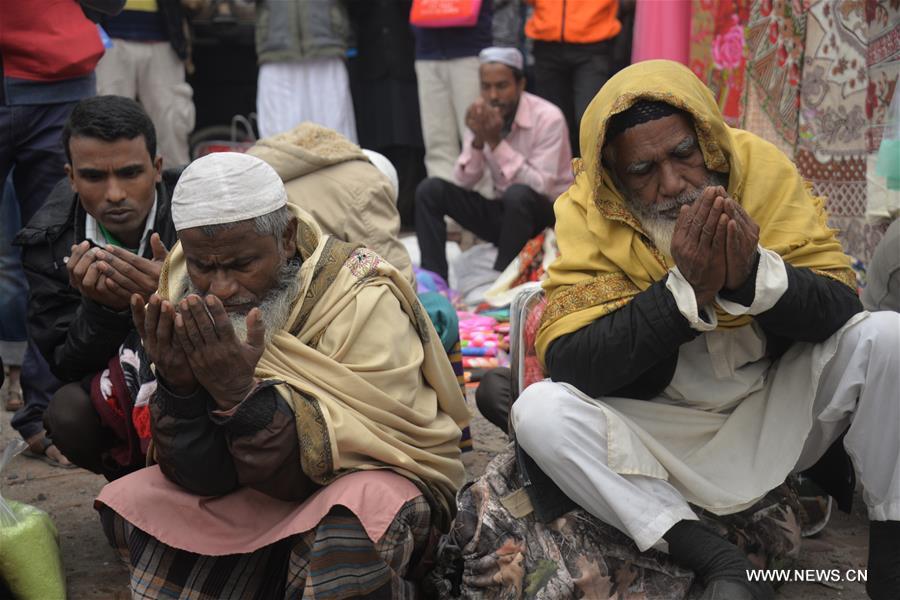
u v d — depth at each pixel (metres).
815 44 5.45
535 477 3.01
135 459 3.32
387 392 2.90
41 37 4.59
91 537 3.66
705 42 6.23
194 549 2.80
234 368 2.61
